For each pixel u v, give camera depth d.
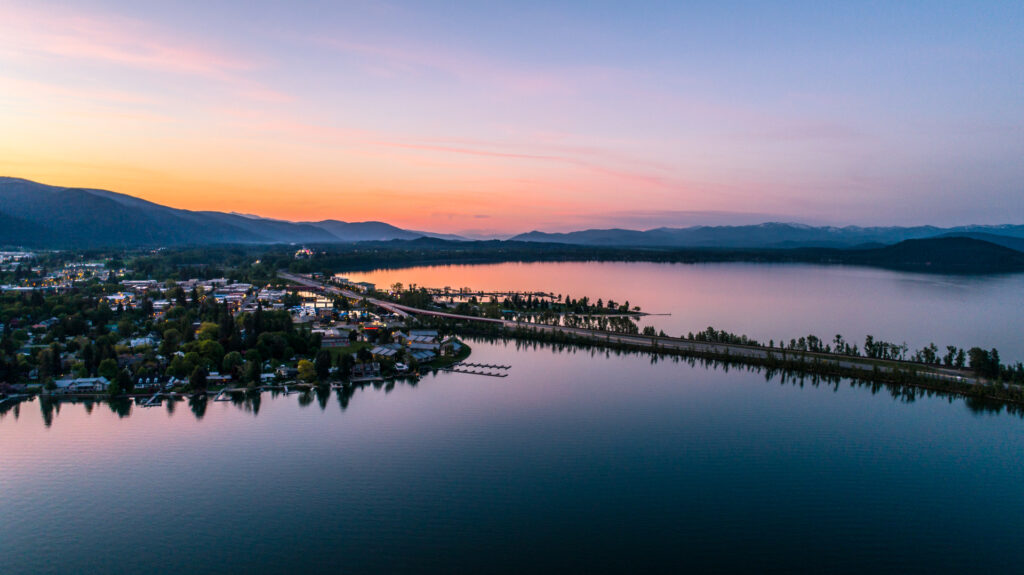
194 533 157.50
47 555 147.12
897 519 170.25
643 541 157.12
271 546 152.00
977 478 195.00
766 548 155.25
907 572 146.00
